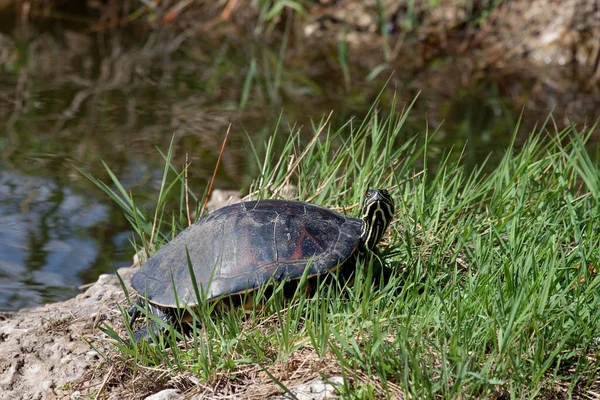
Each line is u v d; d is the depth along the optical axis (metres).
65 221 11.44
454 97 17.58
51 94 17.55
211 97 17.56
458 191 9.69
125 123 15.70
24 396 6.75
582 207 8.61
